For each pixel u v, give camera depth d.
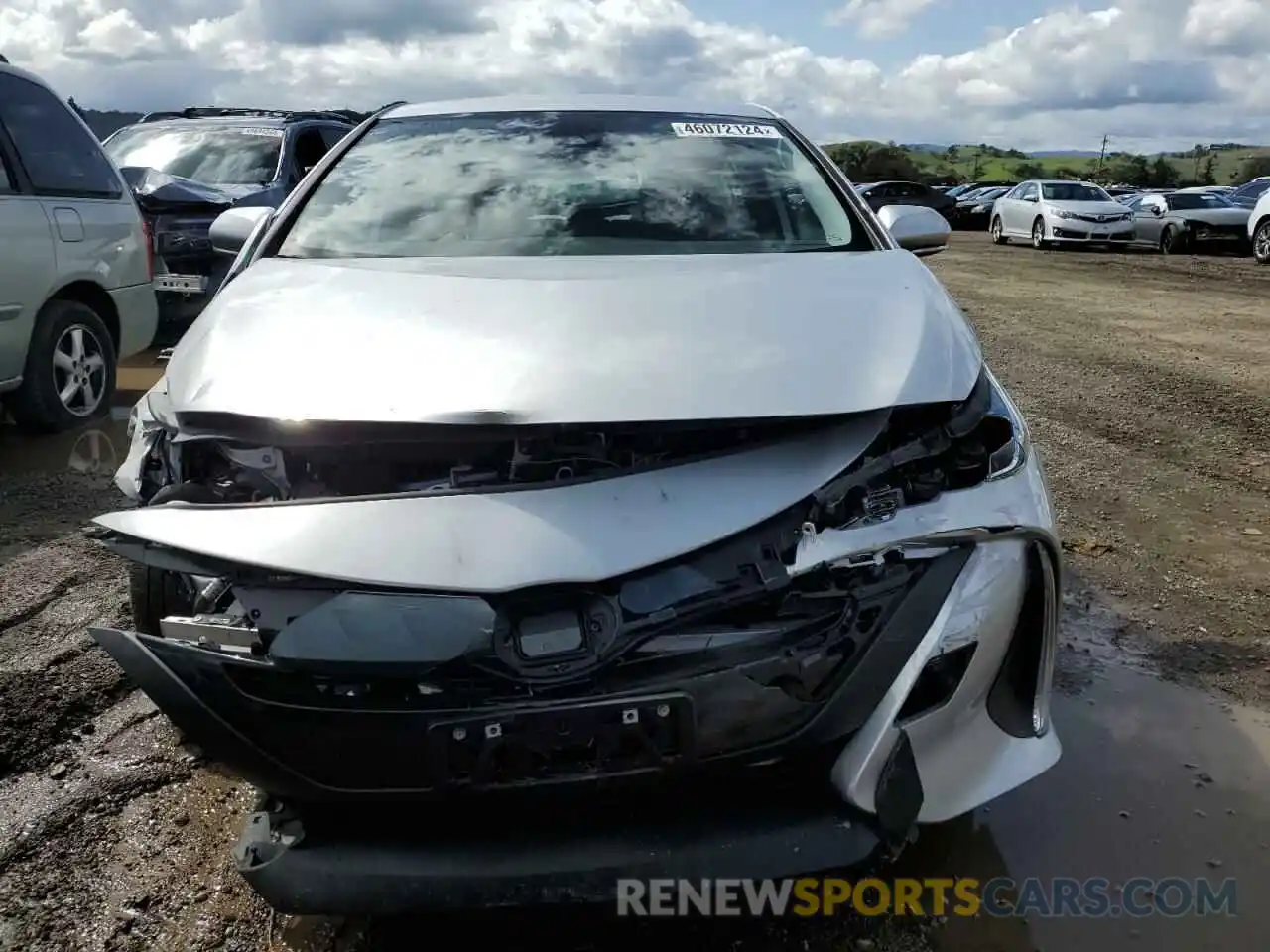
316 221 3.19
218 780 2.75
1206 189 22.08
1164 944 2.18
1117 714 3.04
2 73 5.54
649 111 3.70
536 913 2.25
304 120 9.22
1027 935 2.21
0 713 3.00
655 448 2.09
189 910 2.29
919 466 2.18
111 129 10.09
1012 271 16.12
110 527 2.06
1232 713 3.05
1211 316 10.73
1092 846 2.48
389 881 1.93
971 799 2.16
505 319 2.33
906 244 3.58
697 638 1.98
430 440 2.05
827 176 3.42
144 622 2.53
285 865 1.96
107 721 3.01
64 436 5.81
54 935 2.22
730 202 3.22
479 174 3.33
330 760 1.94
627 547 1.93
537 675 1.89
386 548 1.92
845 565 2.04
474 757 1.91
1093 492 4.86
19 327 5.39
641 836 1.98
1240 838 2.51
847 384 2.16
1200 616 3.63
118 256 6.14
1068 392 6.95
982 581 2.14
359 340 2.28
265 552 1.94
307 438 2.10
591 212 3.15
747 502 2.01
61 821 2.58
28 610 3.64
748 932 2.22
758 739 1.98
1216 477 5.11
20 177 5.47
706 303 2.42
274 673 1.96
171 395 2.33
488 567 1.89
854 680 2.03
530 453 2.05
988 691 2.22
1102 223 20.75
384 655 1.87
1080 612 3.66
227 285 2.83
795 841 1.99
